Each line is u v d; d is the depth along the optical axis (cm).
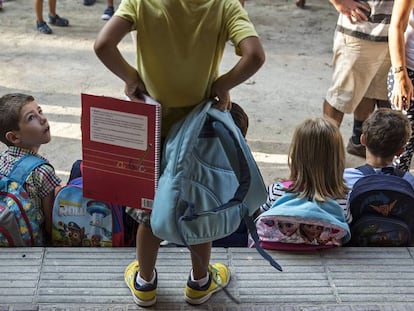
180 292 229
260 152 420
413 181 283
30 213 250
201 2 176
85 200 247
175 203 184
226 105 193
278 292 232
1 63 538
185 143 184
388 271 245
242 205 198
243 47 176
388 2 353
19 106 255
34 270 237
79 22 645
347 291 234
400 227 258
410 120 326
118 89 498
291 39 627
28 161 254
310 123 248
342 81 382
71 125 440
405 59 321
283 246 253
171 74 185
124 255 247
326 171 248
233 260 248
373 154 293
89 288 229
